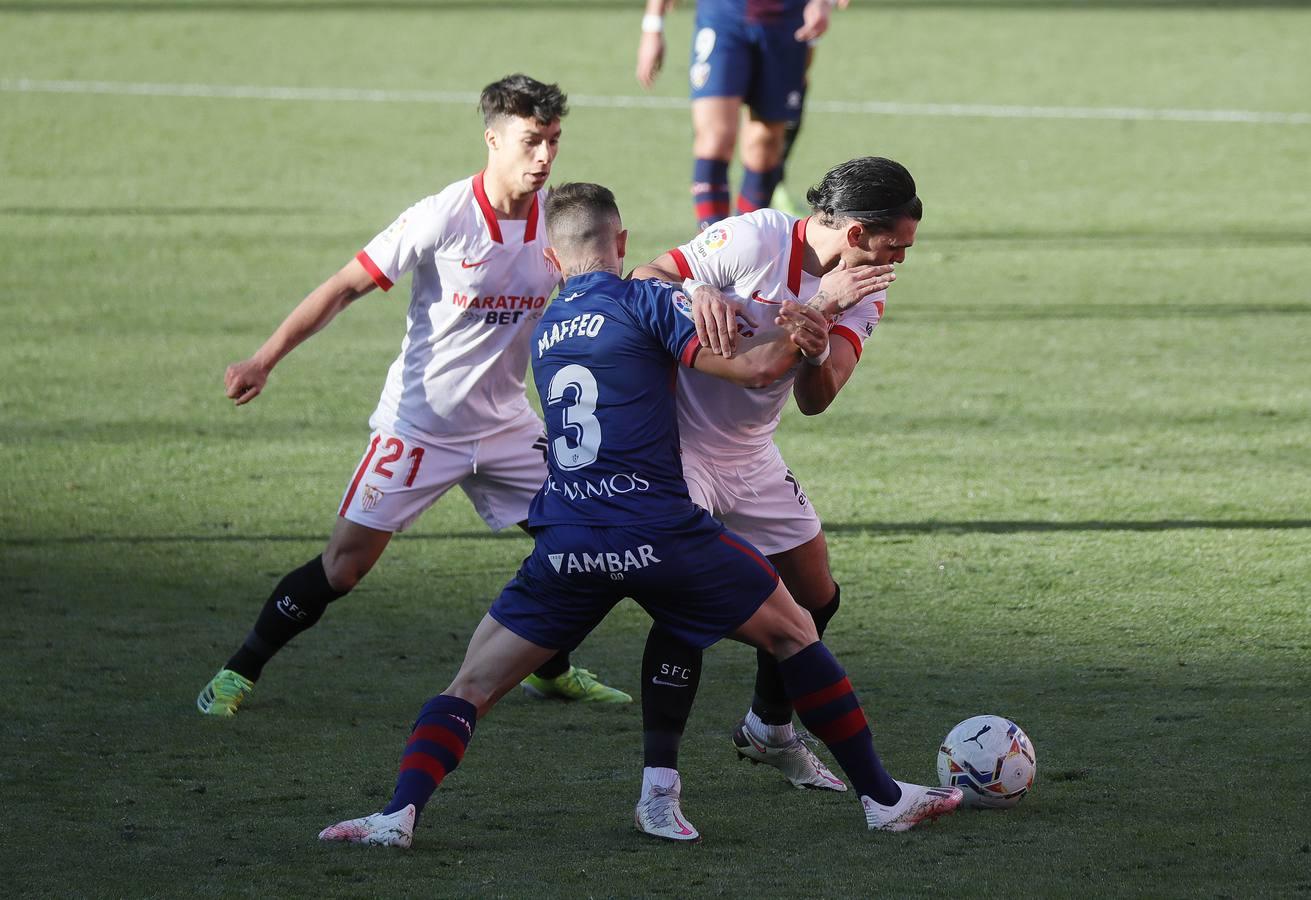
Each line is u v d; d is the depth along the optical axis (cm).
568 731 1568
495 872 1190
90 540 2161
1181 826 1280
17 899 1131
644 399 1241
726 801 1371
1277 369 3011
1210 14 7950
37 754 1465
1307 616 1856
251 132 5331
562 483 1258
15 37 6981
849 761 1280
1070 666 1712
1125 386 2911
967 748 1323
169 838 1262
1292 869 1184
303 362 3088
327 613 1909
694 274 1364
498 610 1286
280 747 1495
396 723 1566
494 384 1652
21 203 4375
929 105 5912
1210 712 1566
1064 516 2247
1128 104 5953
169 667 1719
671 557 1234
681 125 5494
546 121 1559
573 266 1317
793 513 1452
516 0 8275
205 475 2445
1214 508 2270
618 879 1174
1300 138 5403
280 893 1144
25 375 2958
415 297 1634
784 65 3341
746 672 1727
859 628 1841
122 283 3612
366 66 6500
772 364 1212
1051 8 8188
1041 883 1160
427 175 4772
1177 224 4281
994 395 2866
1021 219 4344
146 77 6228
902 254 1349
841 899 1131
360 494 1633
